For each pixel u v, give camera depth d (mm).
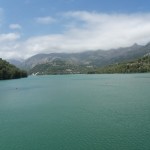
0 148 51906
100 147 50594
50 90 164000
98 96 122750
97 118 73625
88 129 62719
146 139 54250
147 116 74562
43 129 64250
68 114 80500
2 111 88688
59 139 56281
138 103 97438
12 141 55938
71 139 55969
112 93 134000
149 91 139375
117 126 64500
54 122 70812
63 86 198000
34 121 72688
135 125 64938
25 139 57062
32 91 160125
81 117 75625
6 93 150375
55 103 103938
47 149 50812
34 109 91250
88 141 54219
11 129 65000
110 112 81500
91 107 91375
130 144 51594
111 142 53031
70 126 66125
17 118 77000
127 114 77750
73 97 122000
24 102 109625
